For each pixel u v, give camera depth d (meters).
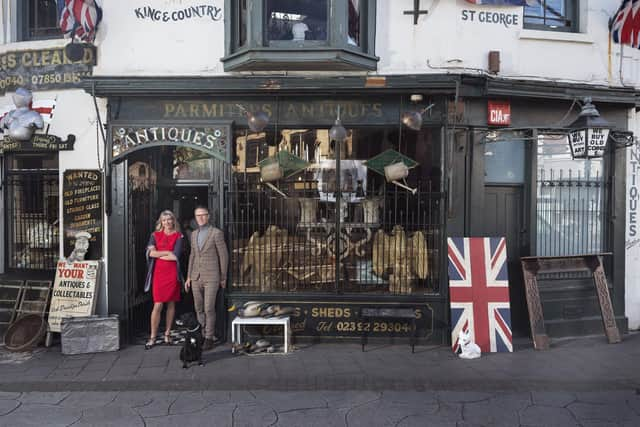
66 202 7.13
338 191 7.07
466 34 7.09
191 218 7.98
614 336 7.07
